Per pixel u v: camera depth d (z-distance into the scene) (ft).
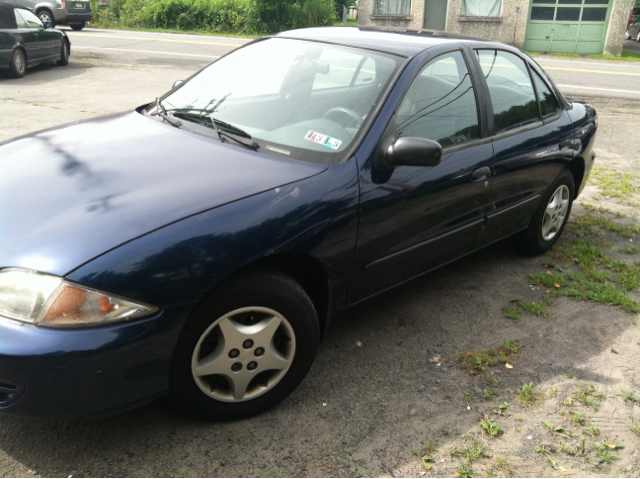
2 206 7.21
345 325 10.83
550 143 12.86
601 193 19.81
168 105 10.65
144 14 79.05
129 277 6.40
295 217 7.63
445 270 13.51
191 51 51.78
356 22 100.17
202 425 7.95
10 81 32.78
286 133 8.97
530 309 11.80
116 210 6.95
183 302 6.72
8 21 33.35
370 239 8.80
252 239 7.19
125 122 10.12
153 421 7.95
